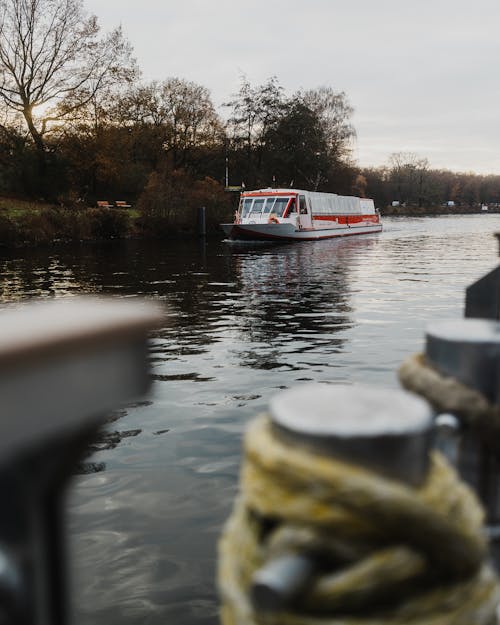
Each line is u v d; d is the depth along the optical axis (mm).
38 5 40688
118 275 20719
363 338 9906
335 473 577
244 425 5848
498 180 163125
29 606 425
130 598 3176
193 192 47500
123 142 49125
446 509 613
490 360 973
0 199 42344
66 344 369
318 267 23172
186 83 59750
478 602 646
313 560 603
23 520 409
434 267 22500
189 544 3689
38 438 366
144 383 419
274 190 39688
